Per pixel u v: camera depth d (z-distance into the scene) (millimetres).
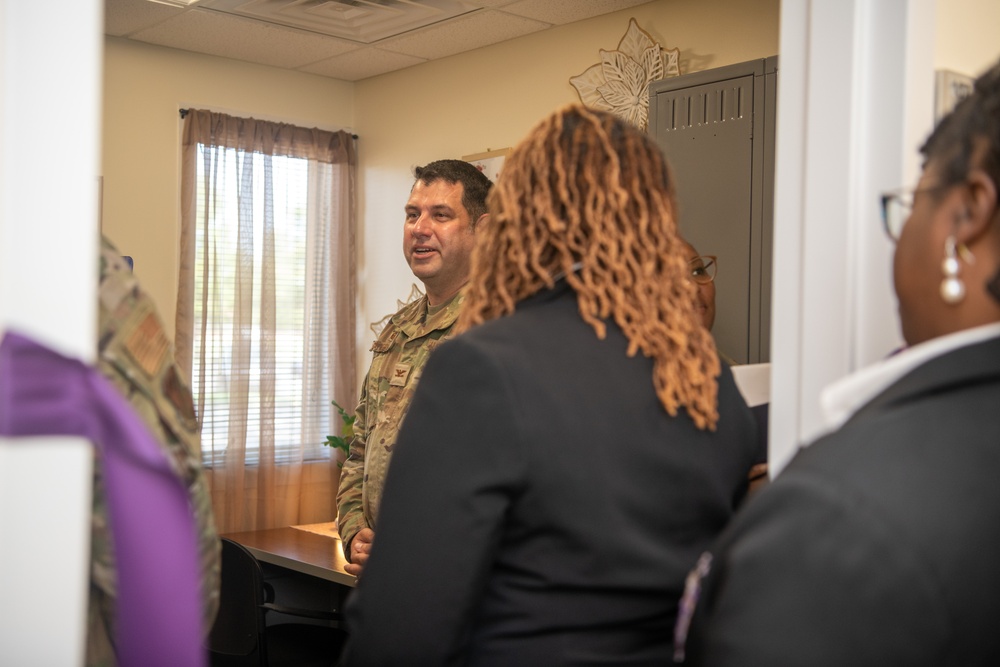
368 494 2197
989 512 597
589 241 1036
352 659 989
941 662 577
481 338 968
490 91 4414
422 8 3859
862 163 1113
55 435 626
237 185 4531
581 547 932
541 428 923
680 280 1081
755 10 3436
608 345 1001
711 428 1035
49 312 706
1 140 687
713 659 643
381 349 2371
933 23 1121
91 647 835
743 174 2594
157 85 4387
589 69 3965
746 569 634
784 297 1181
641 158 1077
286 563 3283
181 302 4398
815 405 1143
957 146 703
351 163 4953
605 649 947
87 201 721
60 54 708
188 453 883
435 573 919
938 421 629
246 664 3146
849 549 592
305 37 4258
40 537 707
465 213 2340
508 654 955
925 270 729
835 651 587
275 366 4652
